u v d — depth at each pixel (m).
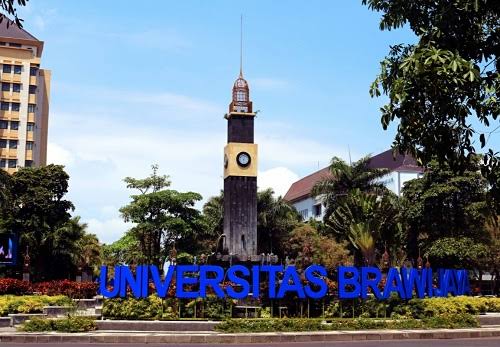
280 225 69.88
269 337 21.61
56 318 25.95
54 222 61.12
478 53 6.87
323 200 64.06
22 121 95.25
